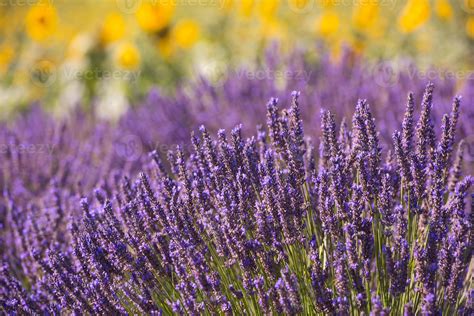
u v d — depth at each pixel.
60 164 5.23
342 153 2.57
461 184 2.27
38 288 2.99
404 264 2.15
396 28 8.51
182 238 2.34
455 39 7.87
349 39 8.20
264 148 2.83
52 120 7.15
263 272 2.39
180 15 10.87
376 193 2.40
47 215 3.68
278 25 9.07
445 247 2.15
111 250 2.46
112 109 8.22
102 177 4.60
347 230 2.17
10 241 3.71
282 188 2.30
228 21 10.06
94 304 2.34
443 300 2.25
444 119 2.36
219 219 2.39
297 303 2.09
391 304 2.30
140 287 2.42
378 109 5.16
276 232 2.33
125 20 12.51
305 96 5.49
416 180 2.38
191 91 6.48
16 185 4.75
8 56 11.58
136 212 2.47
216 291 2.26
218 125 5.57
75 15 14.46
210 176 2.56
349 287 2.21
